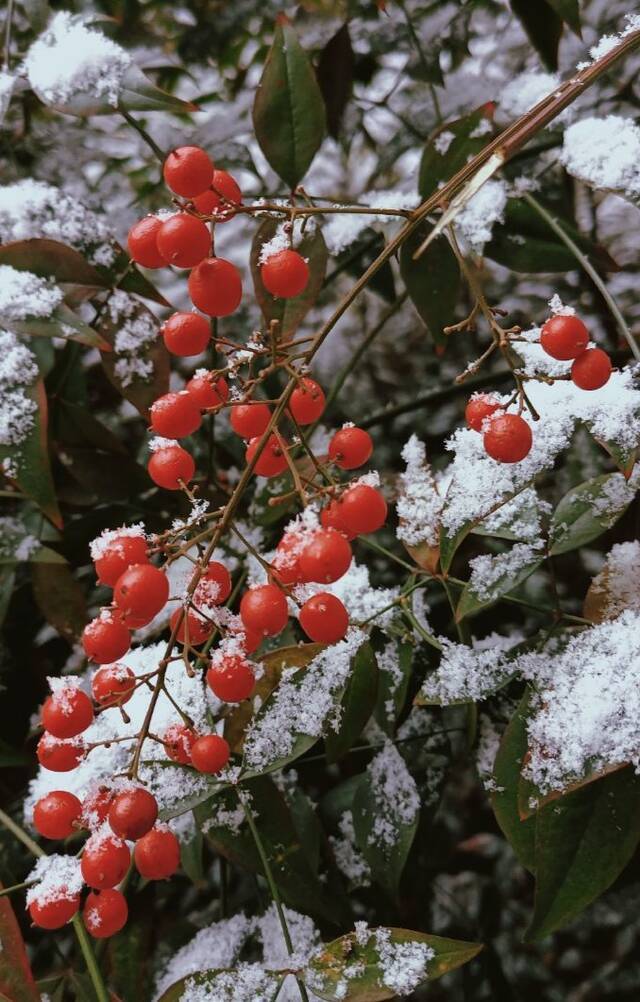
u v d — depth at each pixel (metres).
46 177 0.39
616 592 0.27
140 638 0.32
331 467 0.32
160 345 0.31
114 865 0.24
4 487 0.34
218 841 0.28
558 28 0.34
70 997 0.33
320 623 0.24
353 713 0.28
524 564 0.27
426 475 0.29
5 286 0.29
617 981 0.36
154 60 0.39
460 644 0.28
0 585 0.33
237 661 0.24
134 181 0.40
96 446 0.33
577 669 0.27
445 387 0.40
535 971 0.37
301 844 0.30
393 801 0.30
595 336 0.38
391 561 0.36
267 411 0.26
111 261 0.31
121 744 0.29
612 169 0.29
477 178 0.25
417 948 0.26
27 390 0.29
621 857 0.26
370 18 0.38
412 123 0.38
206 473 0.35
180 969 0.31
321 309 0.41
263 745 0.26
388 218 0.34
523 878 0.37
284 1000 0.28
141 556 0.24
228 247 0.40
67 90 0.29
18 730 0.35
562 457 0.37
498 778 0.27
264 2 0.38
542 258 0.32
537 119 0.25
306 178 0.40
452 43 0.38
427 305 0.31
